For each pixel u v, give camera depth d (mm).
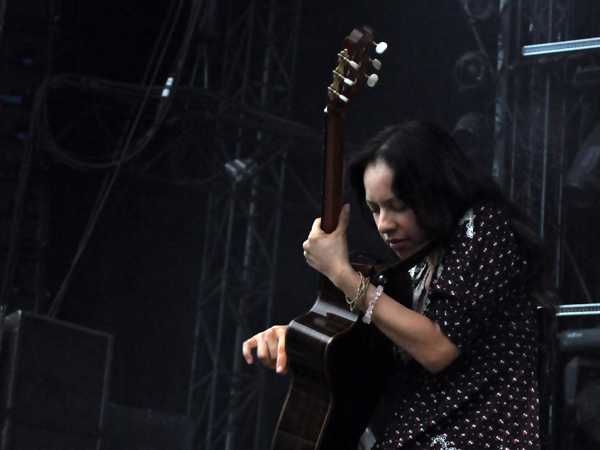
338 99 3490
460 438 3172
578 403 12180
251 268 17438
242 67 17344
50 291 18359
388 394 3623
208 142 17125
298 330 3609
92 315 18703
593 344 12094
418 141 3385
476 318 3176
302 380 3645
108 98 15977
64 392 11250
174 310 19344
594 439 12078
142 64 18672
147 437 12500
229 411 17172
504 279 3240
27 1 14766
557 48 12703
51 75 14953
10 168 14750
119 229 18969
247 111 16016
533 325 3352
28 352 10984
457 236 3338
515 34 13430
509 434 3160
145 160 18438
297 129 16469
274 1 17125
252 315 19734
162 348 19172
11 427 10695
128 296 19047
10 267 14070
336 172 3484
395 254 4012
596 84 13055
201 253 19531
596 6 13531
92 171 15203
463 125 14250
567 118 13328
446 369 3248
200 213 19438
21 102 14844
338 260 3346
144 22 18469
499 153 13172
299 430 3590
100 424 11531
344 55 3480
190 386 17453
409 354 3535
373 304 3242
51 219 18391
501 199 3424
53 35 15117
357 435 3656
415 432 3211
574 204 13203
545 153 13117
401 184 3350
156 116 15023
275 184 18828
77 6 17906
